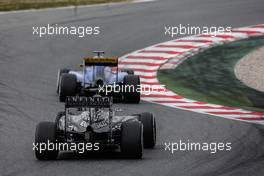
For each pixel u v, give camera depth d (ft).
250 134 193.88
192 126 206.18
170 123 211.00
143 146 171.01
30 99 247.29
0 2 453.17
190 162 154.40
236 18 406.41
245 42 359.25
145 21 398.42
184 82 292.81
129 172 142.92
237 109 242.58
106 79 242.37
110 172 142.72
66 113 157.79
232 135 191.93
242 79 295.89
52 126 154.92
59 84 258.98
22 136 185.47
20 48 341.62
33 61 320.29
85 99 156.46
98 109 161.07
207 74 305.53
